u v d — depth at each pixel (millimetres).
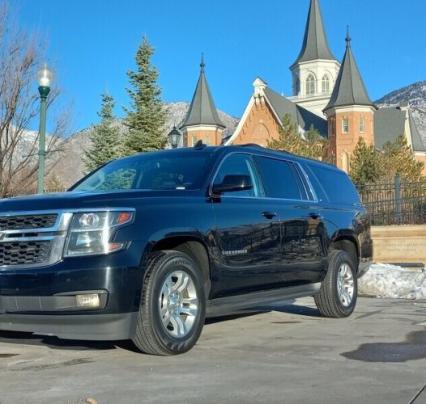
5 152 14992
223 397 4320
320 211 7727
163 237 5430
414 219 16844
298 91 93062
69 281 4996
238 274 6160
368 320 7922
